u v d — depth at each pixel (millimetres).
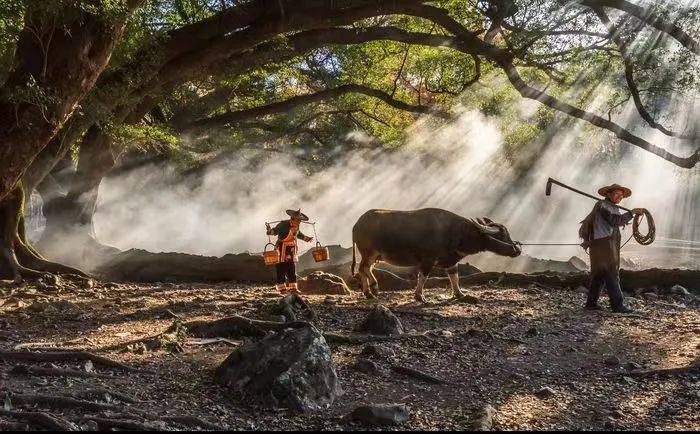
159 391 6215
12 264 14703
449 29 17828
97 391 5773
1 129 11711
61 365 6863
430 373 7199
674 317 10609
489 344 8703
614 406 6145
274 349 6316
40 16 11227
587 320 10414
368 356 7766
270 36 16297
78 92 12273
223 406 5855
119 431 4984
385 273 14625
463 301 12164
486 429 5414
